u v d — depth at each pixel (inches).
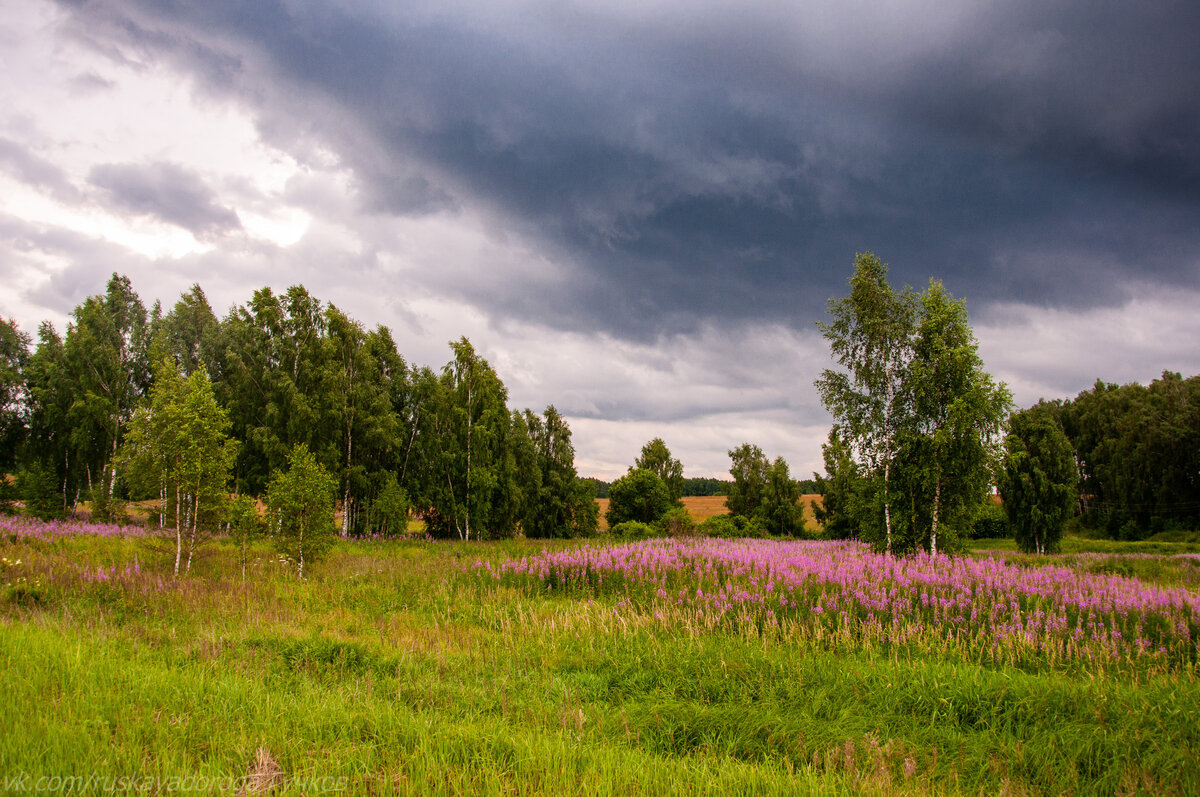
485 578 640.4
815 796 179.6
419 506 1481.3
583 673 323.0
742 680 297.7
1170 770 203.6
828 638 394.6
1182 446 2315.5
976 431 821.2
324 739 209.0
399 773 178.5
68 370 1472.7
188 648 324.5
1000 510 2347.4
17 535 776.9
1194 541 2066.9
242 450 1387.8
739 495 2198.6
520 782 179.9
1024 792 193.9
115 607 443.5
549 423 1889.8
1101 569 1048.8
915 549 848.3
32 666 241.1
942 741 231.5
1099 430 2733.8
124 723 196.7
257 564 692.1
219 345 1674.5
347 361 1381.6
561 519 1827.0
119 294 1593.3
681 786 182.9
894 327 936.3
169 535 773.9
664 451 2541.8
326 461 1258.6
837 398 970.7
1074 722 241.3
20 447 1604.3
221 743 193.9
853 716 252.7
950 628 418.6
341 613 490.6
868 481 925.8
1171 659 379.6
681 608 490.6
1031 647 376.5
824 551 975.0
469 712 253.1
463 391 1533.0
